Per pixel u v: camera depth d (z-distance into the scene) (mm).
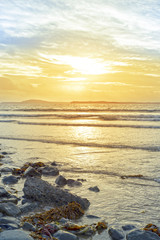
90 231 4707
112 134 19328
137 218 5301
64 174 9086
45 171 9320
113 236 4488
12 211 5406
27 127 24844
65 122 29047
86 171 9336
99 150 13305
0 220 4902
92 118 34844
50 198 6168
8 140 17234
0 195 6445
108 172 9094
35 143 15805
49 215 5309
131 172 9000
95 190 7184
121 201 6309
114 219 5289
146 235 4320
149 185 7527
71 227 4789
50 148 14070
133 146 14156
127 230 4730
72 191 7191
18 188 7461
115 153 12477
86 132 20719
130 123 27344
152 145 14312
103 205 6078
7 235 4062
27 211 5648
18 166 10273
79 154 12383
